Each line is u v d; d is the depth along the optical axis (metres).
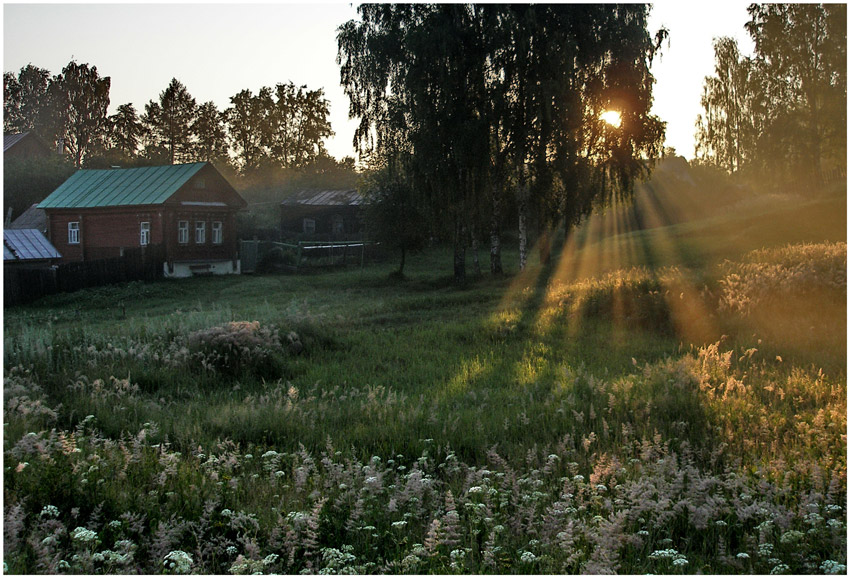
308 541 5.06
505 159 32.75
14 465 6.43
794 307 16.47
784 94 42.97
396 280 36.34
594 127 31.39
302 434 8.54
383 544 5.41
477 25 29.95
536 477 6.49
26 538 5.04
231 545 5.34
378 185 38.12
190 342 13.95
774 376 10.92
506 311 21.33
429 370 13.55
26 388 10.41
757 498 5.86
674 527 5.57
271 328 15.96
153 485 6.32
